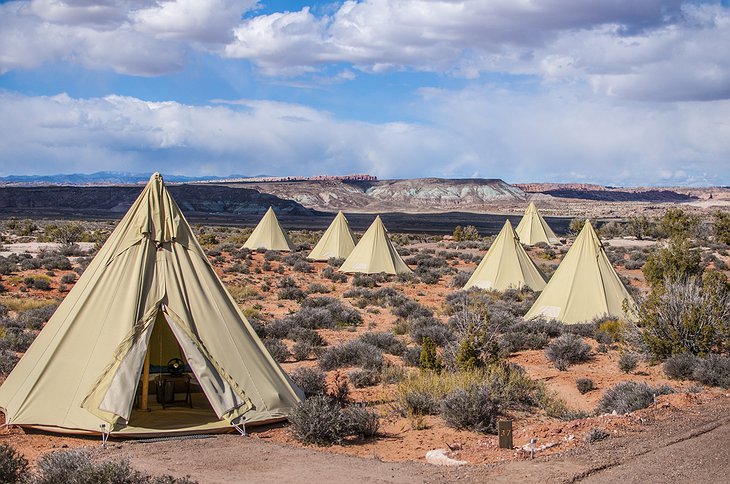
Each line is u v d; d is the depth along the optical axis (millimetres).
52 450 11391
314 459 10773
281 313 32500
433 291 42844
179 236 14250
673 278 33062
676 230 79312
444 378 16125
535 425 13352
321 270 52906
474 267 59531
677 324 21219
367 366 19625
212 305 14008
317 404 12750
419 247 82188
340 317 30141
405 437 12852
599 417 13250
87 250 61469
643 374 19641
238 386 13281
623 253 69750
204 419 13094
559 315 28062
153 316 13312
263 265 52156
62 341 13094
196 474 9828
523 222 77812
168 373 14234
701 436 11586
